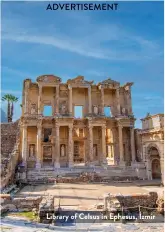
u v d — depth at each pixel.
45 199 22.17
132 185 38.53
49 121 57.34
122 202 22.72
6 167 40.00
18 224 18.27
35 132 57.81
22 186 39.38
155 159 44.66
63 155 58.31
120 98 64.06
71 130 55.62
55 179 42.97
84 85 59.47
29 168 51.50
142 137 43.78
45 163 57.00
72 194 30.25
